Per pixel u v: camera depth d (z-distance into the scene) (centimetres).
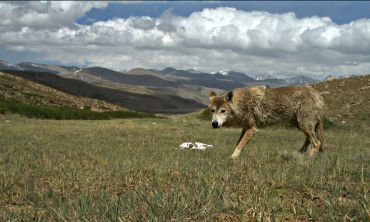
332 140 690
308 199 246
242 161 394
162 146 584
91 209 218
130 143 621
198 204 221
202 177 306
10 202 259
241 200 232
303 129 473
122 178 315
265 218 198
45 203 239
